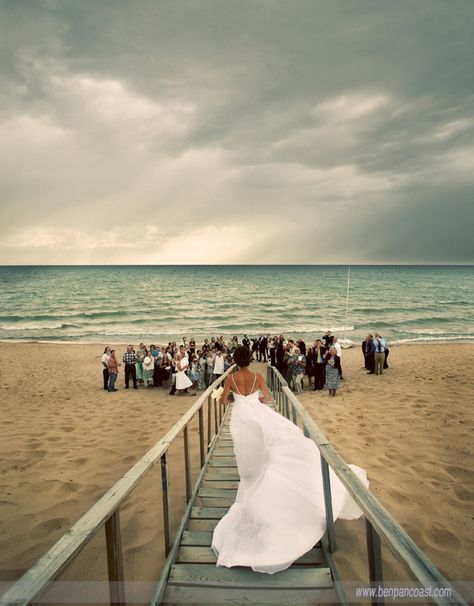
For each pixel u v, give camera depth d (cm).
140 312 4731
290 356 1441
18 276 12012
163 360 1515
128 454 658
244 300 5881
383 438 691
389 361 1927
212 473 495
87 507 459
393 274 13850
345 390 1245
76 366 2064
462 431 708
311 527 281
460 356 2025
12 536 396
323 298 6125
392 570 303
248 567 269
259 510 279
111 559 203
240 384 396
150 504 452
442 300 5712
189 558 288
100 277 11562
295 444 331
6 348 2716
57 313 4688
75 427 852
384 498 454
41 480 541
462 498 453
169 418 946
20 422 907
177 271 16025
